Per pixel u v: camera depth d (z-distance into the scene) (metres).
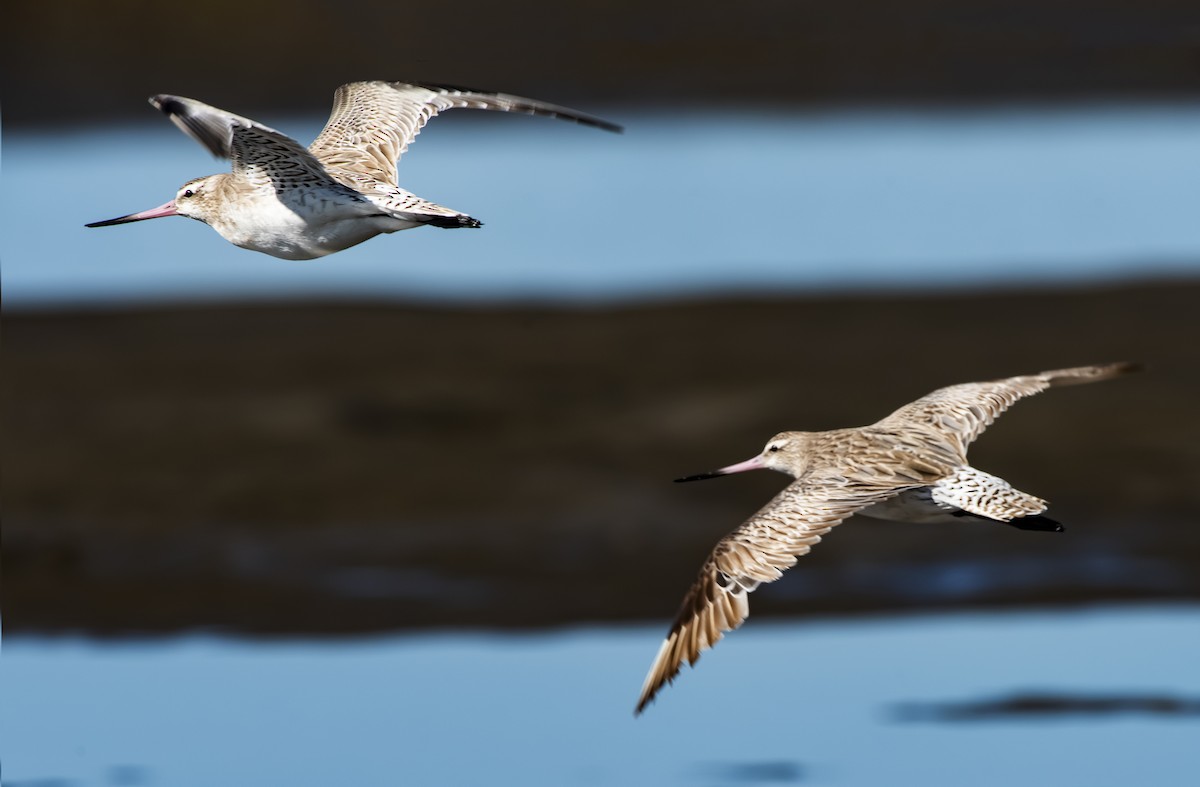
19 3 31.33
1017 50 31.78
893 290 23.25
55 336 22.33
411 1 32.47
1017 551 16.66
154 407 20.28
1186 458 18.25
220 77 30.39
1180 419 19.11
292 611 15.84
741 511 17.66
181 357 21.69
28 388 20.81
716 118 29.39
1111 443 18.70
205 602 16.09
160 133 28.22
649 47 31.84
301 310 23.11
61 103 29.23
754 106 29.94
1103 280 23.23
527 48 31.91
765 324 22.27
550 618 15.59
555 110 11.97
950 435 11.52
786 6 33.72
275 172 10.80
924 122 29.20
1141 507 17.36
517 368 21.19
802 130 28.88
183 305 23.31
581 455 18.91
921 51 31.78
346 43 31.48
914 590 15.97
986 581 16.09
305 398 20.44
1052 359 20.86
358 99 11.95
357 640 15.20
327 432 19.58
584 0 33.34
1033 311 22.33
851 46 32.00
